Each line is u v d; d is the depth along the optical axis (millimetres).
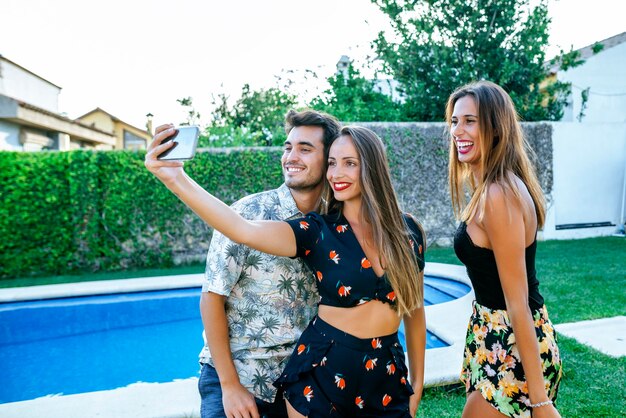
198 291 7246
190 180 1699
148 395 3387
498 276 1863
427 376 3453
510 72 12719
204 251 9773
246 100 22266
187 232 9578
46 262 9062
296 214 2205
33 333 6488
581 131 11773
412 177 10922
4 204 8812
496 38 13172
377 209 1822
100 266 9320
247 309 2100
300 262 2102
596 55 16062
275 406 2098
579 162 11844
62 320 6617
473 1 13008
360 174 1859
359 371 1707
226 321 2059
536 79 13414
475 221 1872
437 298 6828
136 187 9266
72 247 9188
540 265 8125
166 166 1636
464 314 5277
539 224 1959
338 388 1689
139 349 6129
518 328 1754
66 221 9102
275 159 9938
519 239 1743
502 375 1870
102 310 6785
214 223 1674
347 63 17250
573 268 7777
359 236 1832
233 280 2031
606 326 4812
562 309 5430
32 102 19094
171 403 3256
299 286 2117
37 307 6547
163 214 9406
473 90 1948
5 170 8797
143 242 9406
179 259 9680
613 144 12062
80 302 6723
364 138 1888
